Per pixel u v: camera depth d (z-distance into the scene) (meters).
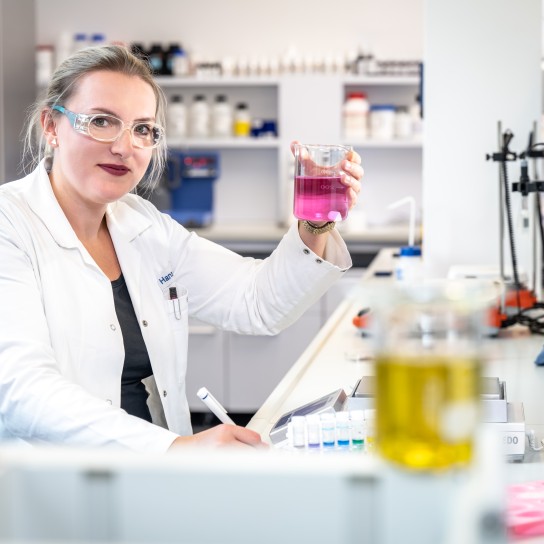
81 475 0.72
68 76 1.90
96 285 1.99
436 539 0.71
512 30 3.33
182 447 1.53
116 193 1.92
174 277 2.24
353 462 0.72
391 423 0.76
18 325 1.76
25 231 1.91
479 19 3.33
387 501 0.71
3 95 4.96
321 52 5.82
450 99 3.37
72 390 1.63
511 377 2.24
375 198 5.94
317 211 1.97
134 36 5.87
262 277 2.18
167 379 2.11
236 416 5.04
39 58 5.61
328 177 1.95
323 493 0.72
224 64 5.67
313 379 2.25
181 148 5.80
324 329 2.96
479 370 0.77
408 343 0.79
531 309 2.95
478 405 0.77
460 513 0.69
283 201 5.71
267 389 4.97
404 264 3.39
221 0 5.82
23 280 1.84
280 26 5.82
